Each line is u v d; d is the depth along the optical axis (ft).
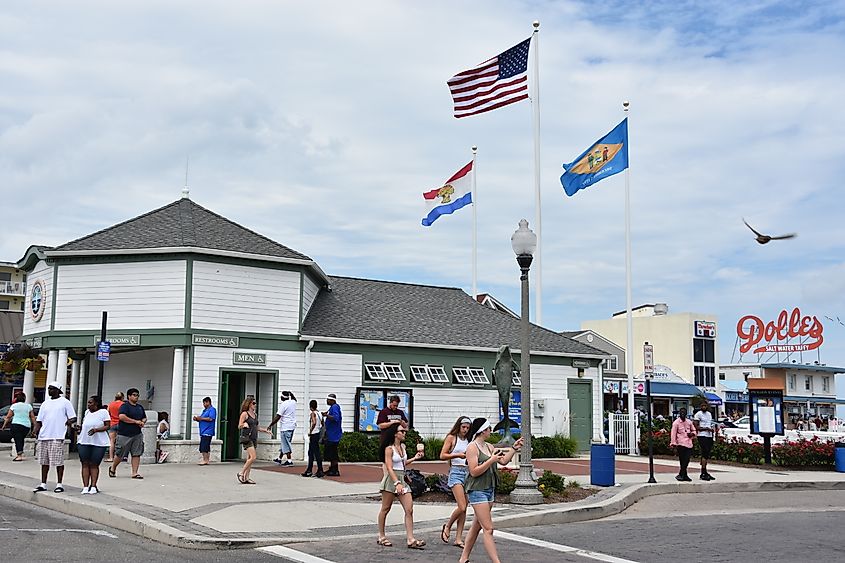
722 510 56.54
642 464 84.58
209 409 72.18
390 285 109.60
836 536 45.44
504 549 38.60
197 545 36.99
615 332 238.07
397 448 39.27
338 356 85.61
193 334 74.79
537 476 59.52
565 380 102.73
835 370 242.17
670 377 196.24
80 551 35.09
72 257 77.71
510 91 94.73
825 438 102.01
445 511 48.11
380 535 38.60
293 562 34.42
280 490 55.21
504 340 99.71
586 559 36.73
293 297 81.87
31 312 82.23
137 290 76.28
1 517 43.21
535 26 106.11
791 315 224.53
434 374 92.22
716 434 93.91
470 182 121.19
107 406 75.46
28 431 76.64
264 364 79.25
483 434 34.30
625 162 97.09
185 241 76.59
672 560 37.04
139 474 60.18
